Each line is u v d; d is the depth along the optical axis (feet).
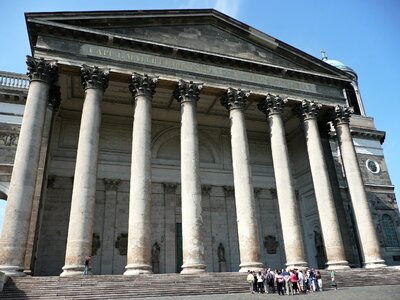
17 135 109.29
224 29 114.01
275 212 133.18
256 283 74.54
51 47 90.43
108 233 110.11
